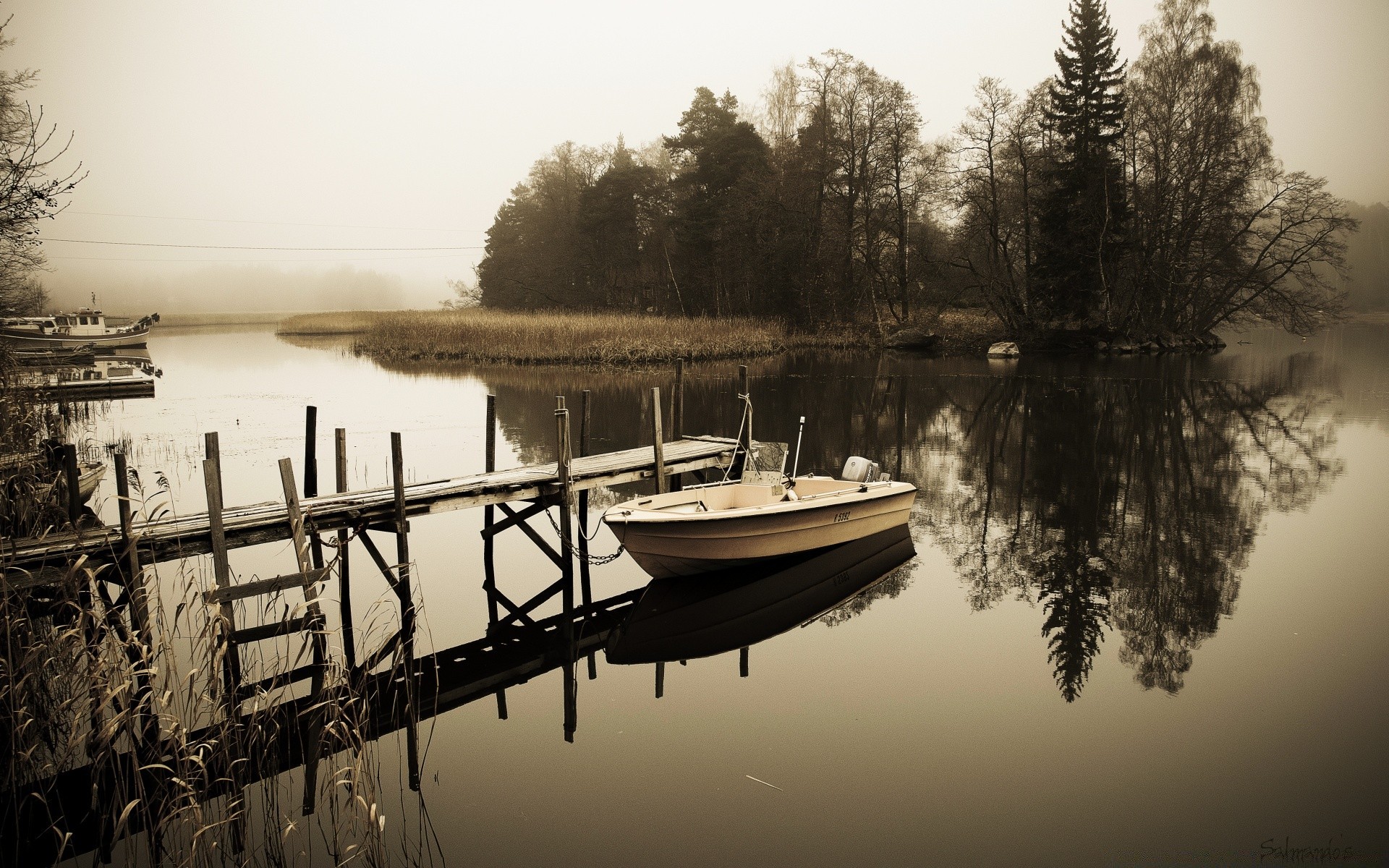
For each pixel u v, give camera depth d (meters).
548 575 10.41
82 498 11.30
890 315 47.19
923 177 43.06
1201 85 35.59
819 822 5.25
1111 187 36.91
